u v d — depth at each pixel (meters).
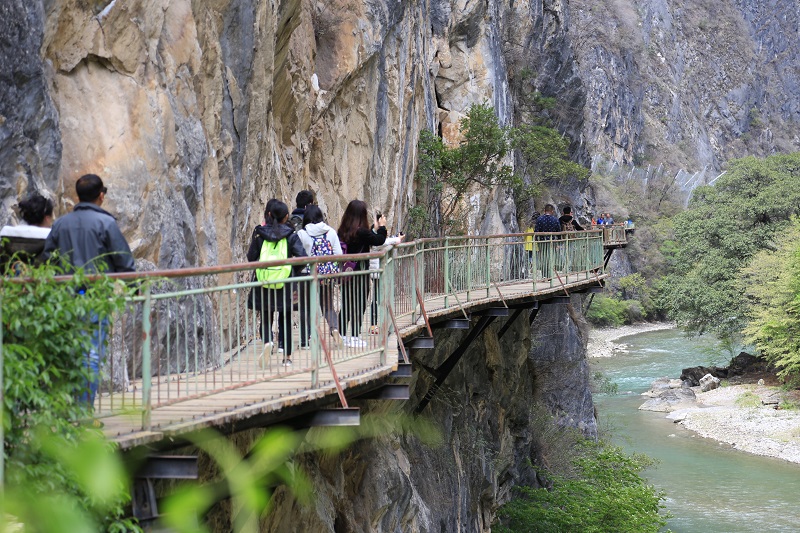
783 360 40.19
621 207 87.50
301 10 13.09
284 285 6.77
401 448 12.41
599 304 71.62
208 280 8.94
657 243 88.00
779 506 24.94
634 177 102.00
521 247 17.66
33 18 7.05
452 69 26.70
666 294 53.31
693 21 156.12
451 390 15.16
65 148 7.72
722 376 46.56
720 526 23.11
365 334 9.31
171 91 9.27
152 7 8.95
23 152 6.81
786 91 166.88
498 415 18.52
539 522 17.64
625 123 111.69
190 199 9.40
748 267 47.03
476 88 27.17
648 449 32.50
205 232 9.71
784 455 31.20
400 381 11.89
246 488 2.21
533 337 24.58
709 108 148.12
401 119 20.00
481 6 27.17
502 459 18.44
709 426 35.97
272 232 8.25
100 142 8.03
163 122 8.88
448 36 26.47
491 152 23.05
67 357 4.66
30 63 6.94
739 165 55.56
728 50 157.38
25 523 1.60
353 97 17.23
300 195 9.58
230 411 5.86
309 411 7.02
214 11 10.42
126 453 5.17
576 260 19.97
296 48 14.09
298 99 14.08
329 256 7.27
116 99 8.33
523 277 17.66
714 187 57.53
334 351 8.19
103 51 8.25
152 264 8.28
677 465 30.06
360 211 9.77
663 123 126.94
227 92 10.66
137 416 5.66
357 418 7.00
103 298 4.78
